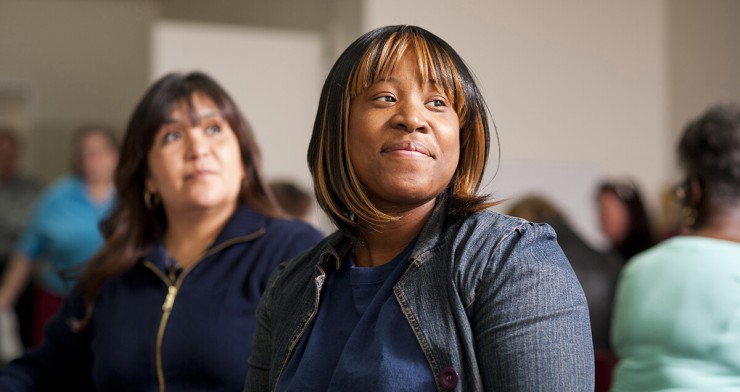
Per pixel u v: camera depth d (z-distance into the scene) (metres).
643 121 6.23
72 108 8.16
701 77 6.09
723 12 5.95
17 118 8.12
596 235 5.98
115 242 2.19
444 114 1.21
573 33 6.09
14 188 6.50
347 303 1.25
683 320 1.80
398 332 1.15
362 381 1.14
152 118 2.12
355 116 1.21
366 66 1.21
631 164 6.20
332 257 1.31
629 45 6.22
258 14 6.90
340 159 1.22
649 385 1.82
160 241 2.19
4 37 8.09
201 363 1.98
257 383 1.39
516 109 5.90
